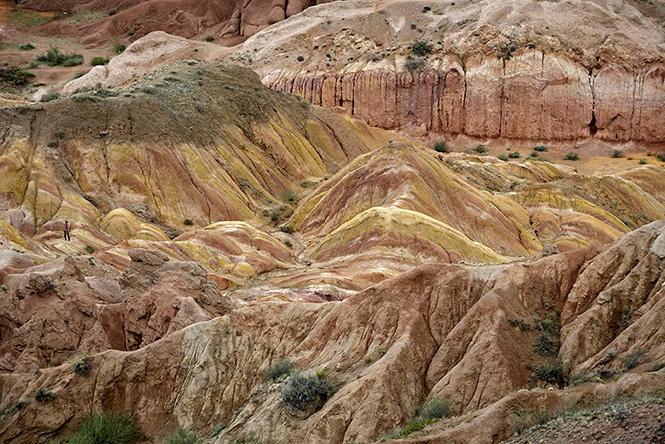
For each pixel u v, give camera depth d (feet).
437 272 81.66
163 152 199.41
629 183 230.89
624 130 314.14
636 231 76.89
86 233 161.68
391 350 72.33
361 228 165.37
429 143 324.19
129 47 378.73
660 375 55.42
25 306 96.63
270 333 84.74
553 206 205.67
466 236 175.22
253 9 425.28
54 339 92.27
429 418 63.72
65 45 444.14
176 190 194.39
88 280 104.99
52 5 496.64
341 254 163.12
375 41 357.41
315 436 65.67
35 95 359.46
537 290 77.46
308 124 260.21
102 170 191.11
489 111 320.91
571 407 56.54
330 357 77.77
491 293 75.46
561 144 318.04
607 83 318.86
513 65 324.60
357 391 67.41
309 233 188.03
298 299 119.34
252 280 147.74
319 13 388.37
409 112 329.31
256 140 232.94
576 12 344.28
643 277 71.97
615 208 218.79
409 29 357.82
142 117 205.67
